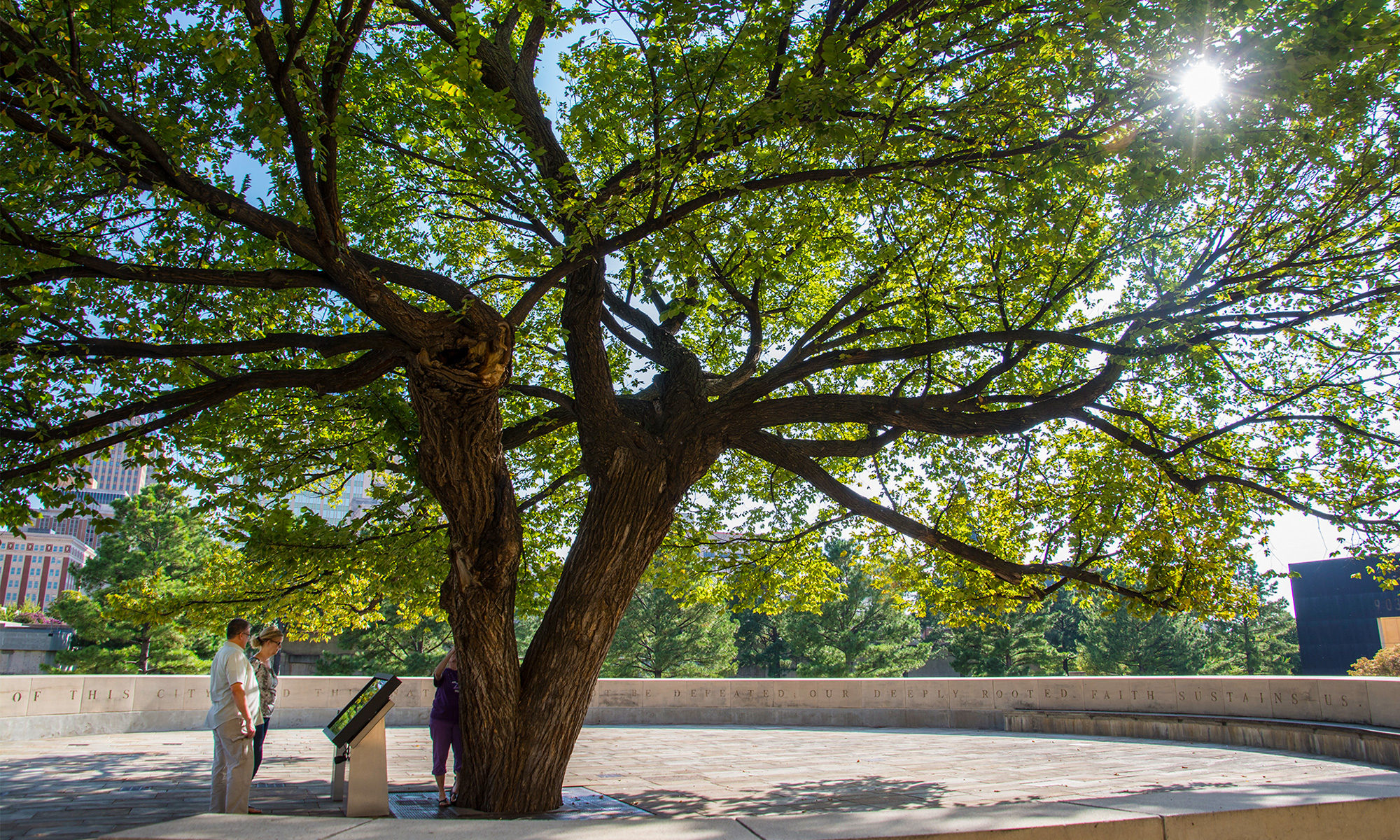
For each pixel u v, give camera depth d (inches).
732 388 397.7
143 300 320.5
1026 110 287.6
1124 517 434.3
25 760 434.0
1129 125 287.4
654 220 267.6
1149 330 338.6
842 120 277.0
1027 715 677.9
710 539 540.4
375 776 260.5
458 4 227.8
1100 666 1910.7
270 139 214.1
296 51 203.0
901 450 517.7
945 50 279.6
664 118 275.1
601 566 306.5
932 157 321.7
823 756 488.4
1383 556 351.6
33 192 249.8
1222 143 265.4
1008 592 461.4
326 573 417.4
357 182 347.9
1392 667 1461.6
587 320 309.1
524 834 128.7
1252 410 415.2
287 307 346.3
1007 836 133.0
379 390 381.1
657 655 1600.6
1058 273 388.8
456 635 289.7
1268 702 542.9
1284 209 357.7
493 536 283.1
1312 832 152.2
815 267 469.7
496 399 268.5
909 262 394.3
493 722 289.0
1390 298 327.6
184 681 633.6
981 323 446.9
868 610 1691.7
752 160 276.7
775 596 563.2
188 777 374.9
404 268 274.2
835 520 514.3
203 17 275.6
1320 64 245.8
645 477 313.6
